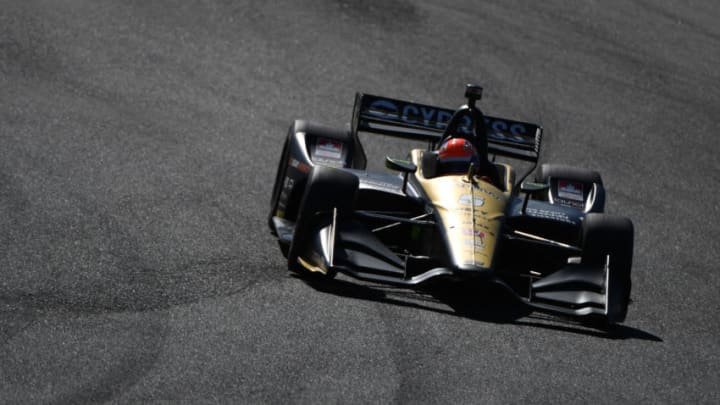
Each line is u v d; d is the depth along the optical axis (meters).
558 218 31.06
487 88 55.53
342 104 50.41
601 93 58.09
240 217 34.66
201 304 25.95
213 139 43.25
